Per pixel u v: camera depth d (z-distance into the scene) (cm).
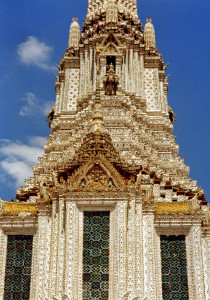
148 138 6569
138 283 4553
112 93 6812
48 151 6562
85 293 4503
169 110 7681
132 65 7356
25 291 4731
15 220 4928
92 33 7694
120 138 6175
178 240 4891
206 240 4894
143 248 4753
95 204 4738
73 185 4828
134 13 8100
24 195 5734
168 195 5694
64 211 4766
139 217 4809
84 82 7244
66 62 7556
